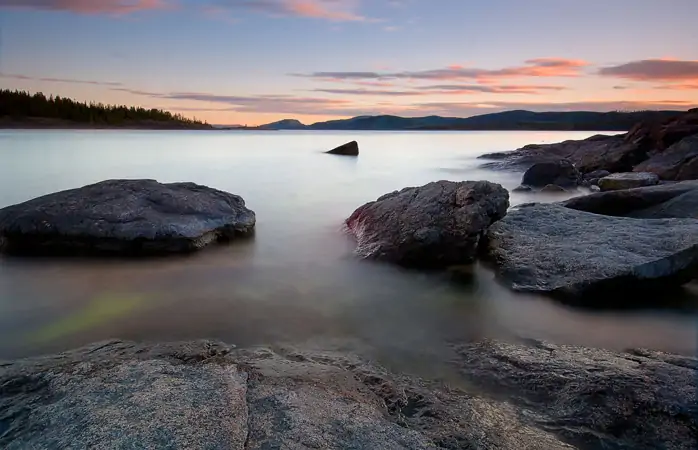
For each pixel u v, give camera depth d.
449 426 4.28
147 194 11.48
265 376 4.93
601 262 7.99
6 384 4.63
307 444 3.65
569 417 4.48
